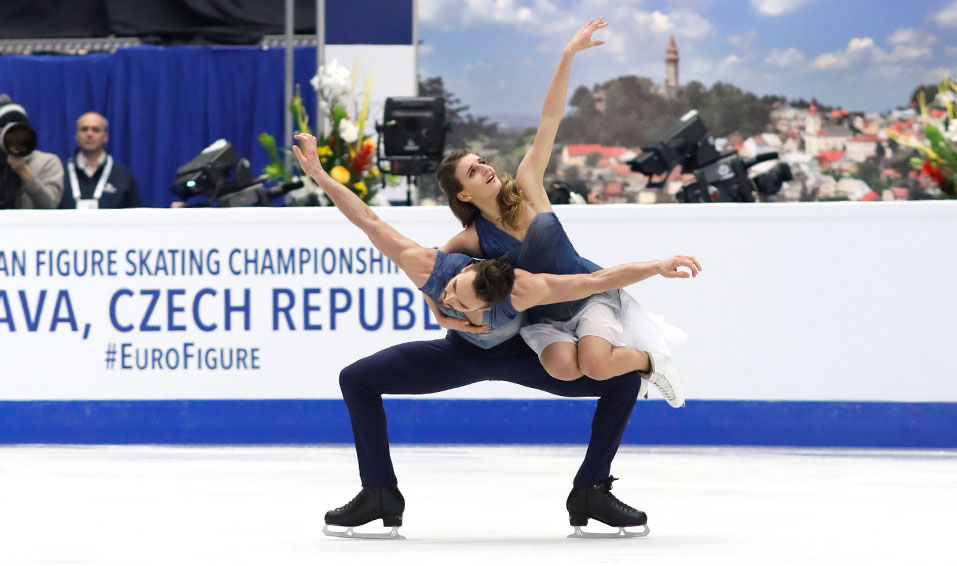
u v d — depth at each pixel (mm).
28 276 13141
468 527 8211
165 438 13047
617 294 8070
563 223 12727
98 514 8719
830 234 12500
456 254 7570
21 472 10984
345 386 7895
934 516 8516
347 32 19359
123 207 16422
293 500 9391
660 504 9133
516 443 12906
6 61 20469
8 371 13172
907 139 15320
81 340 13109
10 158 15047
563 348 7691
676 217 12625
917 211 12391
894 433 12484
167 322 13047
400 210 12805
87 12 20672
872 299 12477
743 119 31453
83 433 13094
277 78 20375
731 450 12398
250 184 15047
